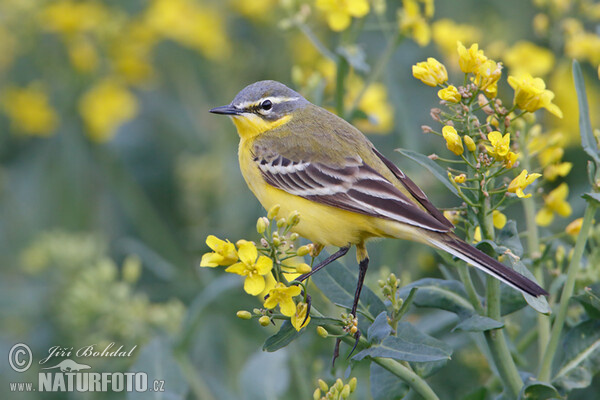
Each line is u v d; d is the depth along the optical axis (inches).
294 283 257.9
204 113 661.9
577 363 286.5
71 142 671.8
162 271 544.1
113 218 651.5
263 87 387.5
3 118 693.9
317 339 415.2
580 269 344.8
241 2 639.1
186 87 665.6
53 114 674.8
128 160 662.5
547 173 337.1
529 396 270.2
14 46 676.1
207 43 636.1
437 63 286.8
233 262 255.6
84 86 681.6
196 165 595.8
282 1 445.4
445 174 277.7
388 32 620.1
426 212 315.9
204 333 515.8
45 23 668.1
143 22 692.1
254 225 569.3
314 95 446.9
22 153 697.0
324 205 343.9
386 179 340.2
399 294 299.0
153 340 368.8
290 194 354.0
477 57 277.9
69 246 548.7
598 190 287.3
